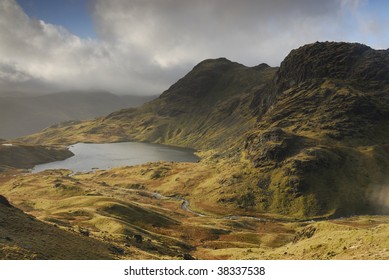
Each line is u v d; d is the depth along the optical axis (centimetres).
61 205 17025
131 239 8644
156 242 9938
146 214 15725
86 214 13425
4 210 5962
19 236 4872
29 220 6031
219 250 10894
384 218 18825
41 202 18375
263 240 14012
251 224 18600
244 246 12600
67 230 6544
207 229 14975
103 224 11412
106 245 6206
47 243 4928
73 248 5134
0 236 4553
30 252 4194
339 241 5712
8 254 3956
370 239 5159
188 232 14512
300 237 8869
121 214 14988
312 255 5675
